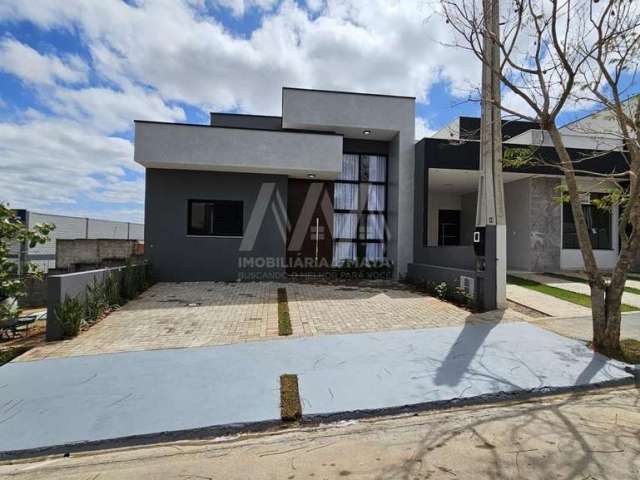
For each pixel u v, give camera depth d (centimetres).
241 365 436
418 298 864
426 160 1116
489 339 535
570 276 1123
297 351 485
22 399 351
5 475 253
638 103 485
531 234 1252
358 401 348
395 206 1223
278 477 243
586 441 284
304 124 1155
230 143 1027
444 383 388
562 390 383
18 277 602
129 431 297
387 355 470
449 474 242
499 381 393
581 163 1142
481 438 291
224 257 1114
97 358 459
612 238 1347
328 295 898
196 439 299
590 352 480
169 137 1001
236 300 826
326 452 275
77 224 1323
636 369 422
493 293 725
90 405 340
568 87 463
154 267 1074
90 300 637
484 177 752
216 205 1118
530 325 612
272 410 332
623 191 617
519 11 489
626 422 316
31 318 662
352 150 1288
